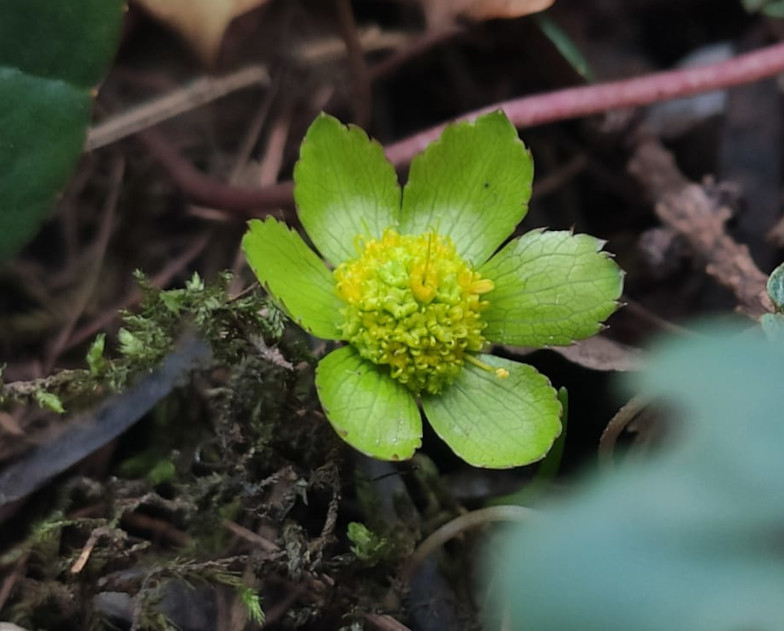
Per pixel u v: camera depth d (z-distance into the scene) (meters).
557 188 0.23
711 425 0.13
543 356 0.20
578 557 0.13
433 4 0.22
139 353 0.19
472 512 0.19
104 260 0.21
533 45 0.23
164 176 0.22
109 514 0.19
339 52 0.23
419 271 0.18
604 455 0.19
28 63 0.19
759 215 0.22
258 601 0.18
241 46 0.22
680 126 0.23
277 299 0.18
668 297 0.22
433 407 0.18
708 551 0.12
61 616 0.19
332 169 0.19
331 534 0.19
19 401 0.19
